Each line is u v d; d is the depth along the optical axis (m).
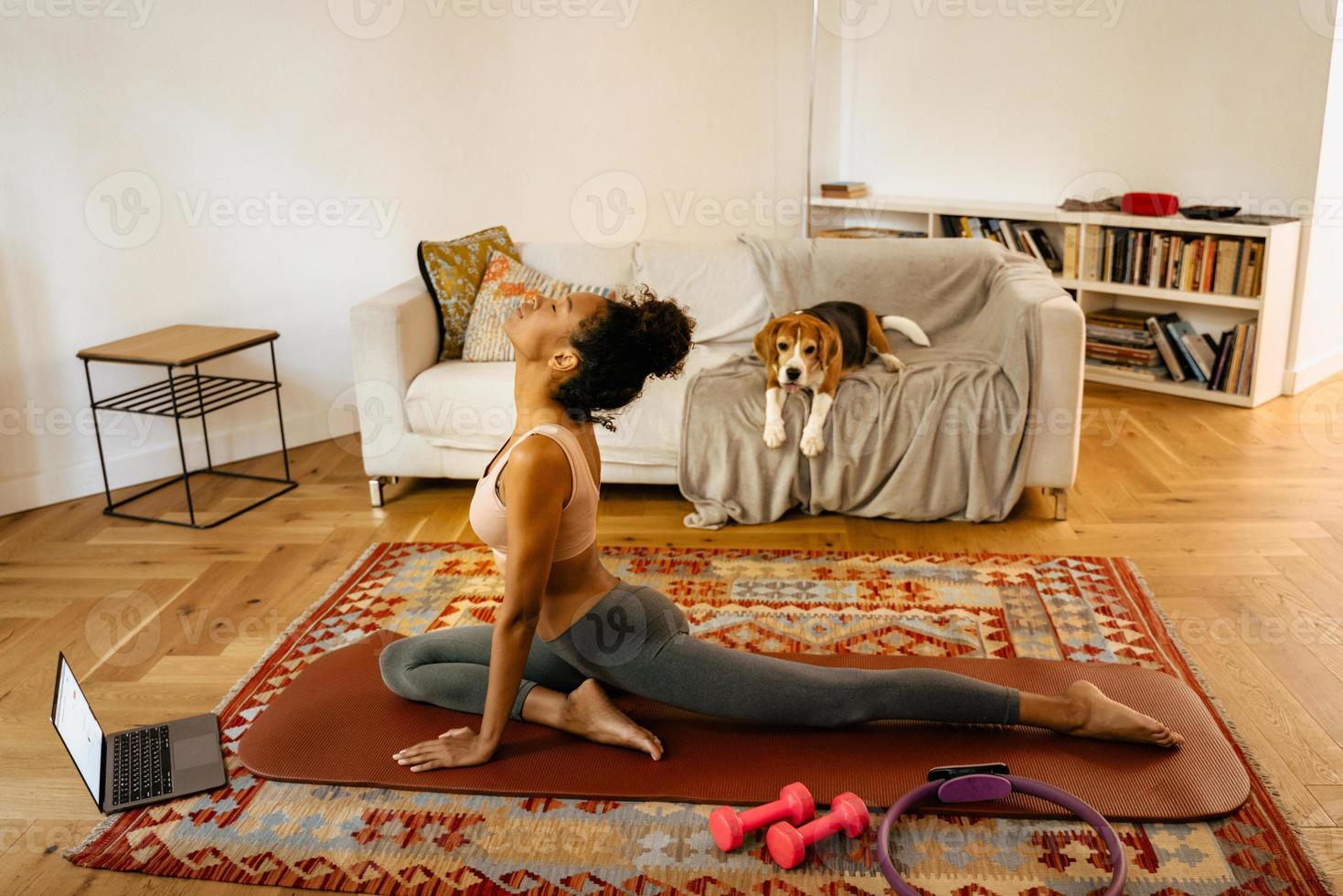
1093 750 1.98
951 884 1.69
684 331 1.88
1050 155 4.82
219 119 3.69
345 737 2.10
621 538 3.11
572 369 1.81
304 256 3.97
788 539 3.07
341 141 3.95
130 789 1.98
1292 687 2.23
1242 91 4.15
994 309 3.38
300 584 2.88
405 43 4.00
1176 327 4.36
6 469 3.46
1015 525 3.12
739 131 5.03
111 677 2.41
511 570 1.79
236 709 2.24
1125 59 4.47
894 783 1.90
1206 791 1.86
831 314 3.26
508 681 1.90
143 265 3.63
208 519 3.36
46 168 3.38
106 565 3.03
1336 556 2.84
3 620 2.71
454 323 3.56
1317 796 1.89
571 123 4.50
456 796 1.93
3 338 3.39
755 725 2.10
